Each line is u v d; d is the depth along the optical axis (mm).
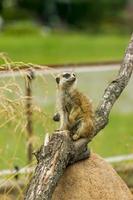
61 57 39812
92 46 46594
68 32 60781
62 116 9383
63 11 65562
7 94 10453
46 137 9211
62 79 9461
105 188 9594
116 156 14367
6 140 13312
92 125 9281
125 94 22203
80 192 9469
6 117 10188
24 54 40531
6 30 53375
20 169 11922
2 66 10195
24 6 64812
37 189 8742
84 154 9578
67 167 9562
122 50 44875
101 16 65062
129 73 10141
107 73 23141
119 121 21297
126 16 65562
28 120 11328
